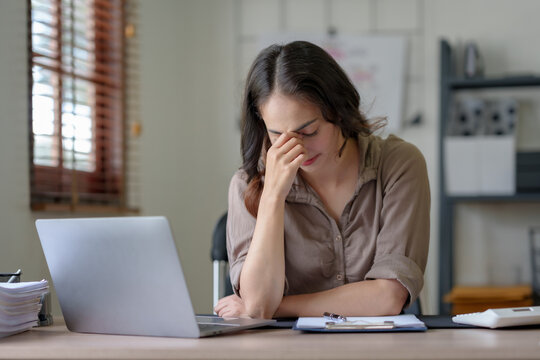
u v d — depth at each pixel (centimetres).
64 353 108
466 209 327
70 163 263
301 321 130
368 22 339
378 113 333
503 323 123
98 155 284
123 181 289
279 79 140
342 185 160
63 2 256
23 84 227
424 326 122
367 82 335
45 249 131
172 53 339
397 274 144
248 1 348
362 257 159
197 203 349
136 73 305
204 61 351
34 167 231
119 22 294
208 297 347
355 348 100
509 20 327
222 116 349
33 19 236
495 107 318
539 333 118
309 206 160
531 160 307
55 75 251
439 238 308
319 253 159
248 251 153
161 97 326
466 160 305
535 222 321
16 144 222
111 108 291
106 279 125
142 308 122
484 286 316
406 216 153
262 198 151
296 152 146
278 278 149
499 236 324
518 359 98
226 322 133
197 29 353
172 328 119
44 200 242
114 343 114
